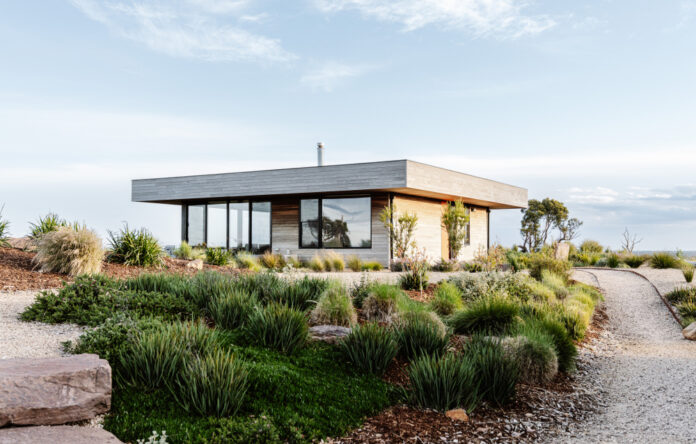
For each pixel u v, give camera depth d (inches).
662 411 190.1
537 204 1465.3
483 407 184.7
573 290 448.5
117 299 237.0
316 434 144.9
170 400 149.6
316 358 202.5
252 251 818.2
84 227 352.8
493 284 391.2
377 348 207.0
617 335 350.0
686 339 336.2
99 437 123.7
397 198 739.4
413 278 413.4
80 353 168.6
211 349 176.9
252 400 156.9
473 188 837.2
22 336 192.1
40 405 126.9
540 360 220.4
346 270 630.5
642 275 557.6
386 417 166.6
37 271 329.7
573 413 186.7
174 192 839.7
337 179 698.8
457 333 279.0
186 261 472.7
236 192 781.3
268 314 217.0
